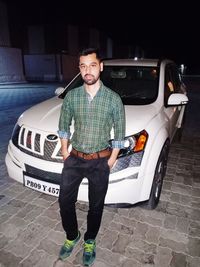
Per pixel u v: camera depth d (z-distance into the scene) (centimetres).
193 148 532
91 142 191
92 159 194
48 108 311
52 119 277
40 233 261
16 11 2009
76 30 2592
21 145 273
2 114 830
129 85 367
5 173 392
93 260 225
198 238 259
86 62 170
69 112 195
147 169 256
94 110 182
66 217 213
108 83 376
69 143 246
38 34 2473
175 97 334
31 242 249
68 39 2494
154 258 232
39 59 2511
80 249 241
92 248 225
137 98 340
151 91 351
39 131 262
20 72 2128
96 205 205
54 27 2381
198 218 291
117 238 255
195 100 1238
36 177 260
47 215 291
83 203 313
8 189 345
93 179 197
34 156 261
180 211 304
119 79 378
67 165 201
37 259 229
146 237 258
